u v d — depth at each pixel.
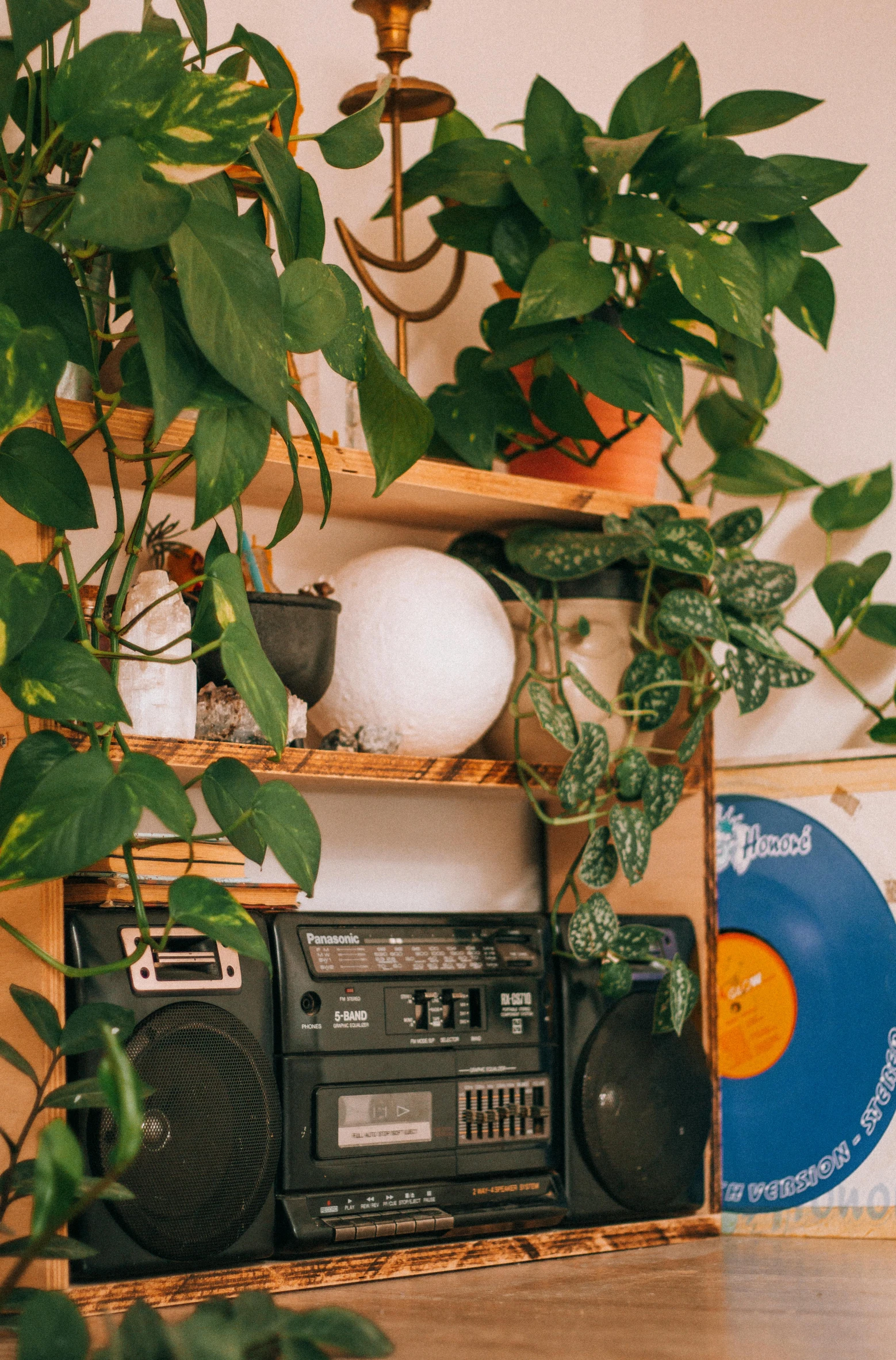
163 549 1.40
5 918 1.14
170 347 0.91
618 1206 1.47
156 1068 1.16
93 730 1.00
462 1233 1.34
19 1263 0.66
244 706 1.30
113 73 0.90
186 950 1.23
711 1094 1.55
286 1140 1.25
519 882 1.79
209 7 1.61
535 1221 1.39
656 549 1.49
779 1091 1.63
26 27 0.92
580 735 1.45
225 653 0.94
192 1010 1.19
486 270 1.88
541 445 1.61
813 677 1.69
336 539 1.65
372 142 1.09
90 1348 0.75
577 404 1.53
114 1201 1.12
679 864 1.62
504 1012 1.40
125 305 1.20
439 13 1.85
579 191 1.48
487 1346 1.00
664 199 1.53
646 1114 1.49
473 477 1.46
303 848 1.02
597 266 1.44
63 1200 0.66
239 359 0.87
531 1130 1.41
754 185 1.48
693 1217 1.54
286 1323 0.74
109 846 0.86
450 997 1.37
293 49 1.68
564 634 1.54
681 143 1.49
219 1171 1.18
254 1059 1.22
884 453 1.85
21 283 0.98
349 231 1.70
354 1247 1.27
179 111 0.88
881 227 1.88
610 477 1.62
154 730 1.21
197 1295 1.16
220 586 0.97
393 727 1.43
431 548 1.72
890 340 1.86
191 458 1.11
